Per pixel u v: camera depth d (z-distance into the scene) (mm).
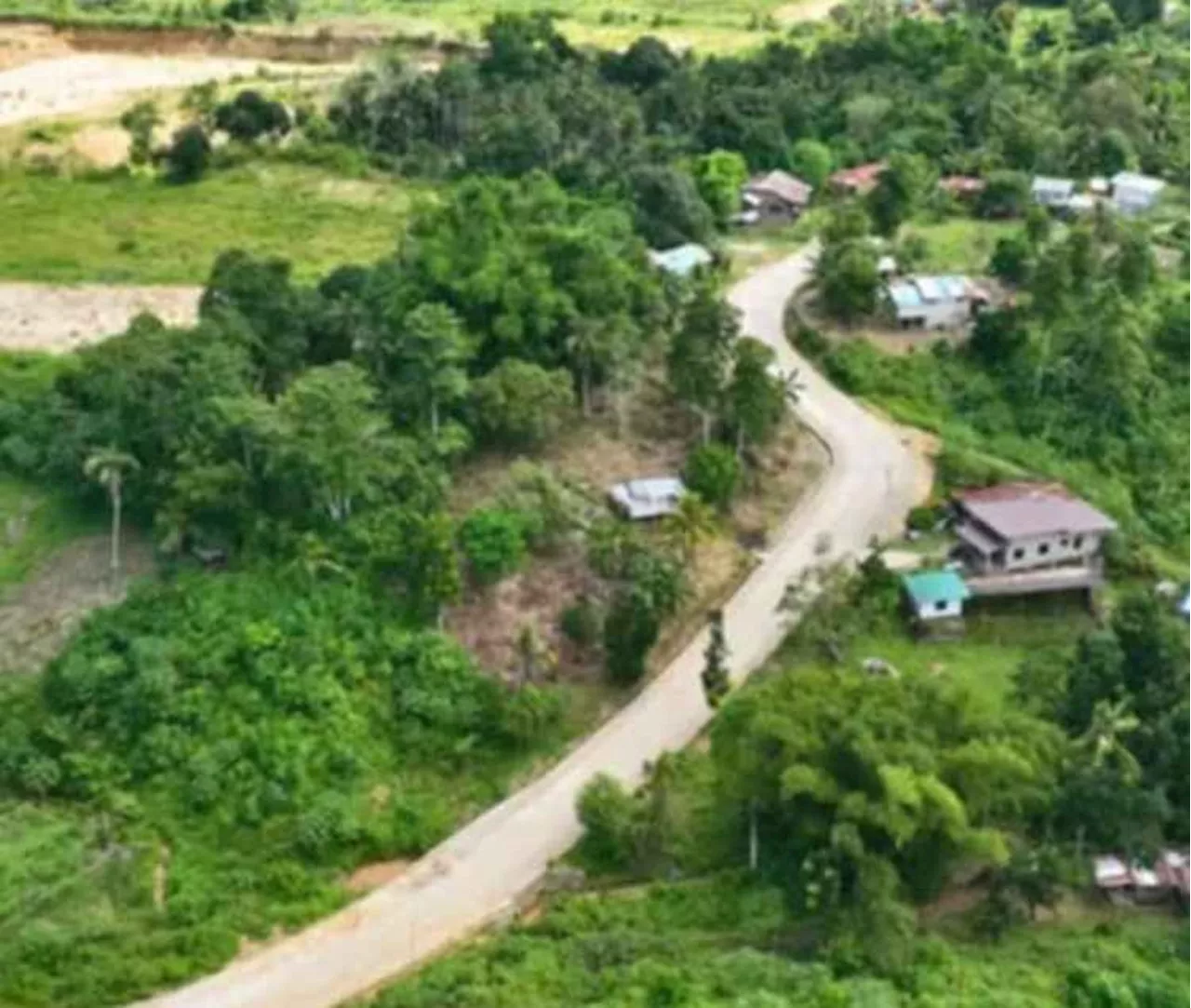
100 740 100812
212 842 95750
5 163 199375
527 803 99438
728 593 116438
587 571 112750
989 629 117000
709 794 98875
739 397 125312
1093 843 94938
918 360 143125
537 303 126500
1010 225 172000
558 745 102938
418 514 110812
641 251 140250
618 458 125062
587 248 130250
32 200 188000
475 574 110312
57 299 160250
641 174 168125
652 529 118250
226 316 126125
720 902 92312
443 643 105188
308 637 104062
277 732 99562
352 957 89562
